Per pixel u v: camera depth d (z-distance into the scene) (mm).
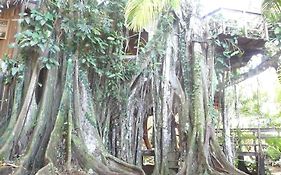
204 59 8812
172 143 8281
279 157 12516
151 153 9039
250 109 13789
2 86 7289
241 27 9141
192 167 7203
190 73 8547
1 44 9562
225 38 9195
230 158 9562
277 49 10062
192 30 8820
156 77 8578
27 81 7027
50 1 7250
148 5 5918
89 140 7105
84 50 7723
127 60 8672
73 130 6891
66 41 7449
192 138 7535
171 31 8781
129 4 5957
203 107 8031
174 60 8719
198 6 9000
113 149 8086
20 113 6621
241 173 7145
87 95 7672
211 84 8711
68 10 7371
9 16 9742
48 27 7070
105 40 8086
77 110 7141
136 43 9617
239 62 10281
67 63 7426
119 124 8281
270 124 13719
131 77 8625
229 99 11094
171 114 8359
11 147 6289
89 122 7363
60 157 6488
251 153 10875
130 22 6148
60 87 7305
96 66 8094
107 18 8078
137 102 8641
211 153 7562
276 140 12250
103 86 8258
